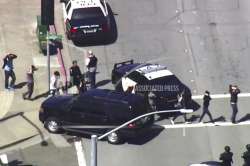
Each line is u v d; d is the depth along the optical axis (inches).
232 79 6215.6
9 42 6638.8
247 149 4987.7
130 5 7150.6
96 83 6146.7
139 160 5265.8
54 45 6486.2
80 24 6520.7
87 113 5398.6
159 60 6437.0
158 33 6796.3
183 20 6968.5
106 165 5206.7
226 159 4936.0
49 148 5388.8
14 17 6993.1
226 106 5895.7
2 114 5753.0
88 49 6584.6
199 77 6240.2
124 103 5334.6
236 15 7037.4
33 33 6781.5
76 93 5974.4
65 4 6791.3
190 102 5831.7
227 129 5615.2
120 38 6727.4
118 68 6063.0
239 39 6722.4
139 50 6574.8
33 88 5994.1
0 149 5364.2
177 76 6250.0
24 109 5821.9
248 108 5876.0
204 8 7130.9
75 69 5910.4
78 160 5255.9
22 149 5374.0
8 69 5949.8
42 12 6028.5
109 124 5359.3
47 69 6117.1
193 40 6712.6
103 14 6579.7
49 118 5516.7
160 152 5354.3
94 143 4247.0
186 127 5629.9
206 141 5477.4
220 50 6579.7
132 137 5383.9
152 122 5492.1
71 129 5482.3
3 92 6013.8
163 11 7086.6
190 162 5246.1
